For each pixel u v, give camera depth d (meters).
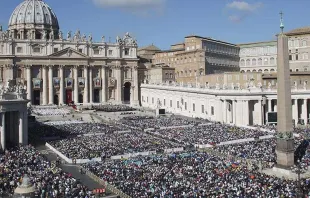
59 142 66.88
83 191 37.75
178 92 119.81
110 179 42.22
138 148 61.22
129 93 157.50
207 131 77.75
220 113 98.69
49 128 83.81
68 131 79.12
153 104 139.25
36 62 136.00
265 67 148.88
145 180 40.75
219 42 144.75
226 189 36.50
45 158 55.88
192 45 142.38
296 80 106.69
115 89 150.75
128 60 151.88
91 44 145.62
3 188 38.12
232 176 41.50
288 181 40.97
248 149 58.28
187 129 81.00
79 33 144.38
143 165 48.62
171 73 151.00
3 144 59.59
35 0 169.75
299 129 82.25
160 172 43.84
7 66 131.50
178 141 68.25
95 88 147.50
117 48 149.75
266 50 147.88
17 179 40.09
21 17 165.38
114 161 53.09
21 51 134.62
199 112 108.62
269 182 39.56
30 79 135.38
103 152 58.19
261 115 95.06
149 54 182.25
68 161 54.75
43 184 38.53
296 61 129.12
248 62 154.50
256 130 80.38
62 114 112.62
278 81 49.47
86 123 92.88
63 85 140.75
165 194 35.06
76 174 48.19
